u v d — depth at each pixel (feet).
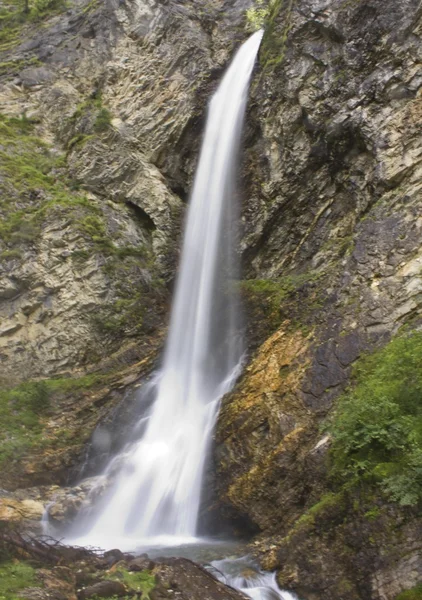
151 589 33.09
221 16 88.22
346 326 45.88
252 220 66.18
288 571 35.35
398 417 34.99
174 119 80.23
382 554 32.27
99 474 55.93
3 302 67.62
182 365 62.69
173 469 49.98
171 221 74.95
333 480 37.29
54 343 66.13
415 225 47.57
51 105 87.76
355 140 57.41
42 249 69.46
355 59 58.13
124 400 60.70
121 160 79.25
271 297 56.80
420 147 51.19
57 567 34.27
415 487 32.07
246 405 47.73
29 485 54.39
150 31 88.89
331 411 42.04
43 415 60.90
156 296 70.13
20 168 78.23
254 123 69.36
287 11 69.56
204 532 45.70
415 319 43.19
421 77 53.16
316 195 61.57
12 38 101.40
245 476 43.80
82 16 97.55
